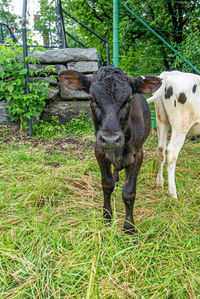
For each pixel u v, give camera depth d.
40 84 5.06
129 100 1.98
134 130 2.24
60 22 6.44
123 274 1.84
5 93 4.98
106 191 2.49
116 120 1.87
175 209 2.81
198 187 3.33
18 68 4.96
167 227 2.41
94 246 2.07
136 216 2.67
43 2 6.13
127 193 2.35
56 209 2.65
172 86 3.09
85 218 2.51
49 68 5.29
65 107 5.70
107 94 1.91
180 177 3.69
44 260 1.90
